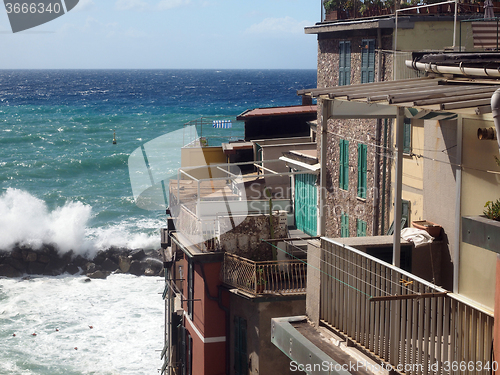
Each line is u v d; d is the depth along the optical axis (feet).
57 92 645.92
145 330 90.22
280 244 51.19
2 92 642.63
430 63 31.07
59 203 173.37
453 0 45.37
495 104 18.11
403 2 51.49
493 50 34.91
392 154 48.08
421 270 32.32
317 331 31.27
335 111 29.63
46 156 245.45
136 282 114.73
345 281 28.99
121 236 135.03
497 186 23.06
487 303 23.65
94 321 93.45
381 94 24.98
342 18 59.00
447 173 31.76
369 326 26.96
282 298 46.70
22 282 115.14
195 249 51.24
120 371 78.18
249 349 48.03
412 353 23.47
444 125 31.58
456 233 25.57
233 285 49.26
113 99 540.11
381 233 50.62
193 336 55.06
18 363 79.30
